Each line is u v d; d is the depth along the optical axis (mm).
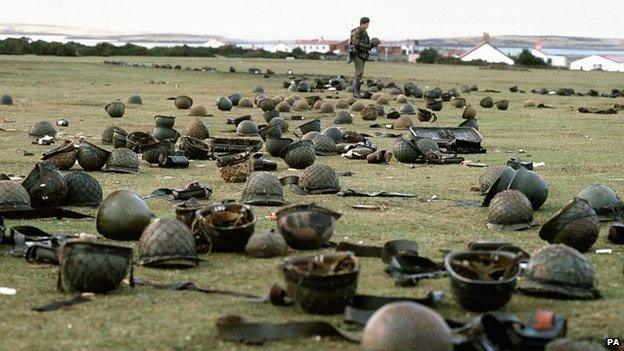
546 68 95500
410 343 6488
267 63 80000
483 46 125812
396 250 10633
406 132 28203
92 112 33344
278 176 17875
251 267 10438
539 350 7375
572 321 8578
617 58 145750
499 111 38438
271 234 11008
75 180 14297
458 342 7152
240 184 16984
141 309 8766
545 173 19594
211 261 10711
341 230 12820
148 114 33281
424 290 9461
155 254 10352
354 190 16328
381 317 6633
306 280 8453
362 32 43812
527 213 13117
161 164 18969
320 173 15867
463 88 51125
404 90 47312
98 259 9211
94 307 8828
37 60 69625
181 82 52781
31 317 8500
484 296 8570
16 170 18656
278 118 27172
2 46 82375
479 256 9117
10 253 10953
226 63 77750
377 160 20438
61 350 7602
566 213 11570
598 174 19500
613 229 12211
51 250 10453
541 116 36031
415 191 16531
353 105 36125
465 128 23719
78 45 91500
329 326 7906
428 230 13000
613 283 10039
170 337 7922
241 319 8016
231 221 11250
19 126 27406
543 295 9289
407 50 150000
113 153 18312
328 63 83500
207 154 20438
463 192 16516
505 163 20953
